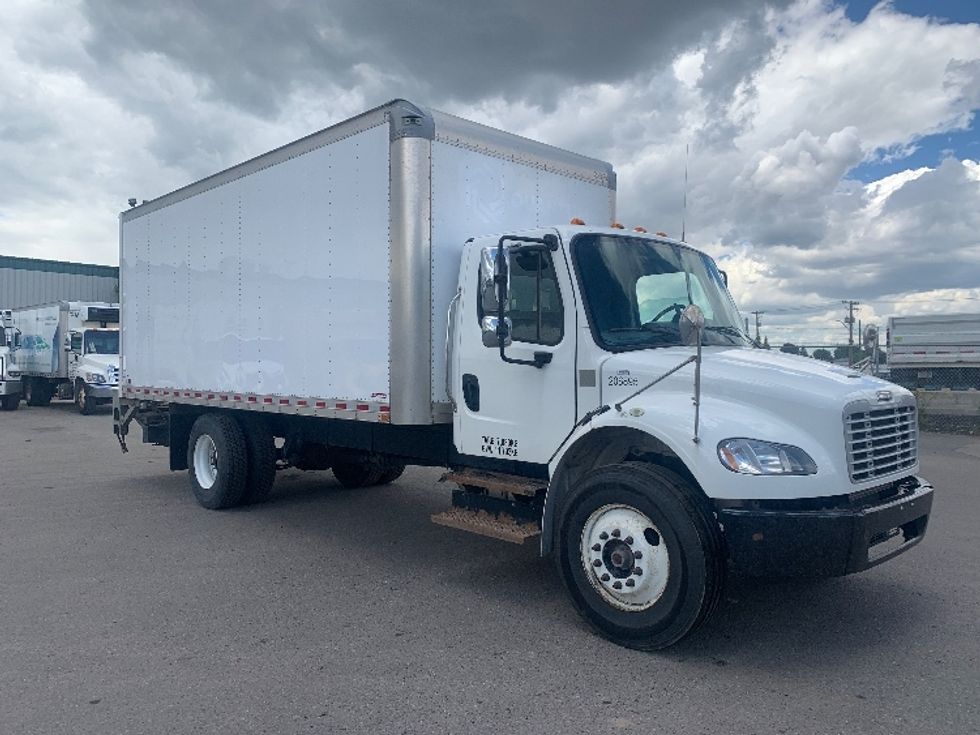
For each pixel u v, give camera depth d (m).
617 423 4.86
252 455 8.72
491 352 5.84
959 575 6.36
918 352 24.31
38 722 3.86
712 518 4.54
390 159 6.12
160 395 9.74
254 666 4.54
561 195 7.19
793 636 5.01
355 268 6.54
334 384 6.81
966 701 4.08
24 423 20.53
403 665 4.56
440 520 5.92
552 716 3.93
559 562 5.11
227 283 8.32
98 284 46.06
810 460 4.46
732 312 6.35
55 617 5.36
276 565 6.66
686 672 4.45
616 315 5.44
